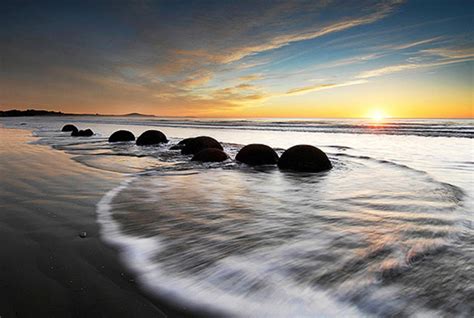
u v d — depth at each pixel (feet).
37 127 142.20
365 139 72.64
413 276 11.48
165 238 15.15
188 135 93.40
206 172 33.50
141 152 50.67
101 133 101.40
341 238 15.24
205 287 10.80
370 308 9.64
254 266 12.34
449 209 19.90
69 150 53.01
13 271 11.44
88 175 30.89
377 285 10.89
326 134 91.81
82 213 18.69
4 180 27.73
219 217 18.61
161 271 11.85
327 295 10.34
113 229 16.19
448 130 93.97
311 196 23.80
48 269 11.68
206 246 14.25
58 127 142.41
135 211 19.45
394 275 11.57
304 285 10.96
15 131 109.60
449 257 13.00
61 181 27.76
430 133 84.53
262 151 38.17
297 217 18.71
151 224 17.12
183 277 11.43
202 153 40.60
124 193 24.00
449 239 14.97
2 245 13.79
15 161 39.37
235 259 12.94
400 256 13.15
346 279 11.33
